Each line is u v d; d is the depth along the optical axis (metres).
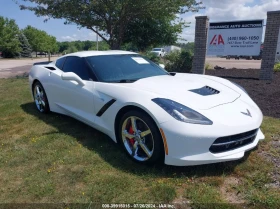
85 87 3.43
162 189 2.29
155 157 2.58
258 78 8.00
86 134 3.64
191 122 2.40
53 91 4.19
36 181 2.47
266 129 3.63
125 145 2.90
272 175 2.50
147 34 11.80
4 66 19.88
